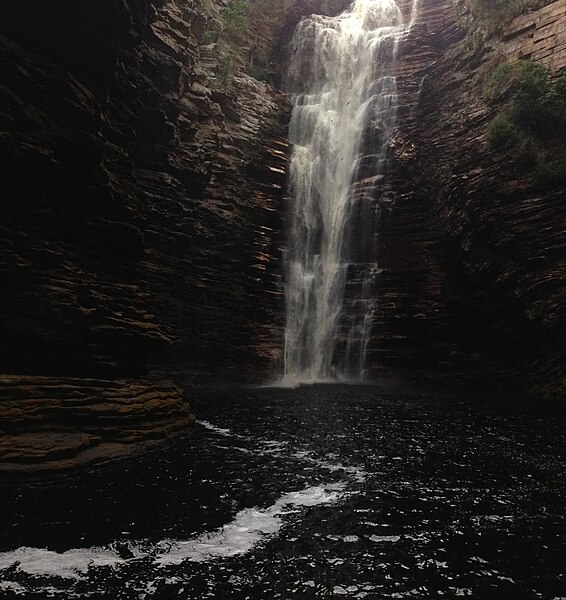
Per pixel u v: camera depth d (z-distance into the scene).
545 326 20.22
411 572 5.93
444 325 25.55
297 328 28.58
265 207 28.09
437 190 26.81
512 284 21.80
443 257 26.50
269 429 13.56
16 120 9.84
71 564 5.75
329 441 12.42
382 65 35.47
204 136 25.78
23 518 6.86
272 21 39.41
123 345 12.17
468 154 25.12
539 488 9.13
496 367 23.36
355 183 31.55
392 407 18.05
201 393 20.64
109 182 12.29
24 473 8.03
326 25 39.62
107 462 9.32
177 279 23.41
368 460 10.77
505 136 23.09
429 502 8.29
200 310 24.44
